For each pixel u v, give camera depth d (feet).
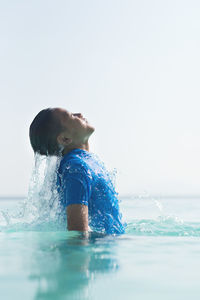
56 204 6.86
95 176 6.69
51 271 3.51
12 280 3.21
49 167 7.25
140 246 5.04
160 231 7.69
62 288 2.97
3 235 6.01
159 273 3.48
